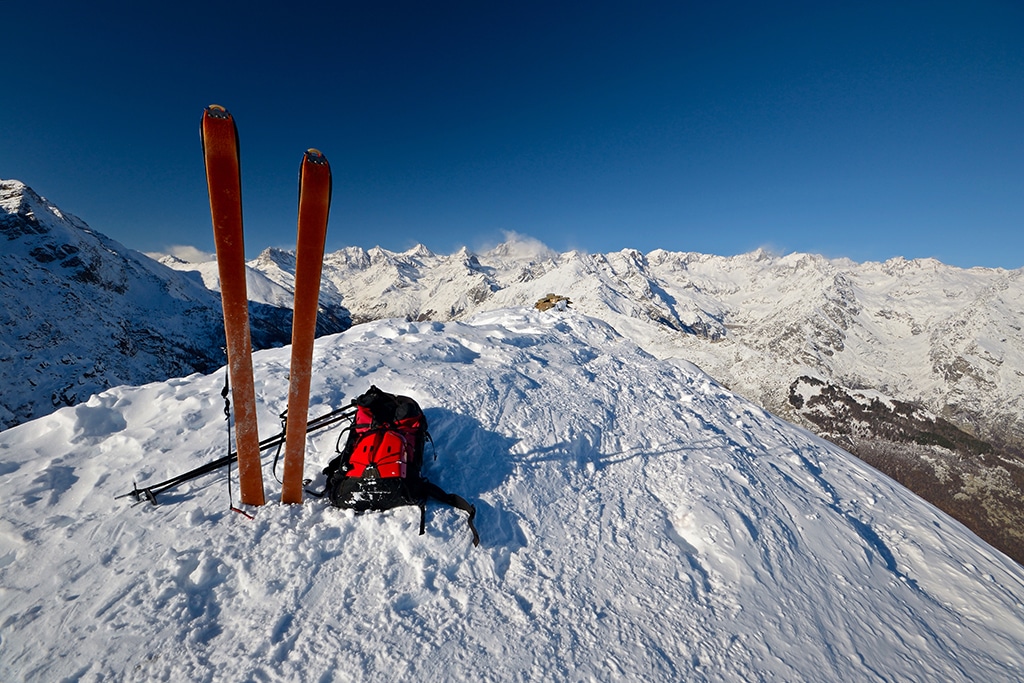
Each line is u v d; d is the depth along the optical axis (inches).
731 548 177.6
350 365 272.1
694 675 123.9
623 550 168.6
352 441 165.9
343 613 122.6
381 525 149.0
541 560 155.6
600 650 126.4
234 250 118.8
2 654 103.2
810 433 367.9
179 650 107.7
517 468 202.1
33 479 151.9
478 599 135.4
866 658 144.4
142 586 120.6
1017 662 157.9
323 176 110.8
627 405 313.6
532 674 116.1
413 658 114.0
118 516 141.7
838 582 178.5
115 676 101.0
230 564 130.3
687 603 149.7
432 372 275.9
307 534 142.7
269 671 105.5
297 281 123.4
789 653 137.9
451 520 156.4
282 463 176.9
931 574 201.3
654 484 218.2
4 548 127.1
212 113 103.2
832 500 241.8
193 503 150.6
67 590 118.0
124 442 179.8
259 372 250.2
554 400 286.4
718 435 292.8
